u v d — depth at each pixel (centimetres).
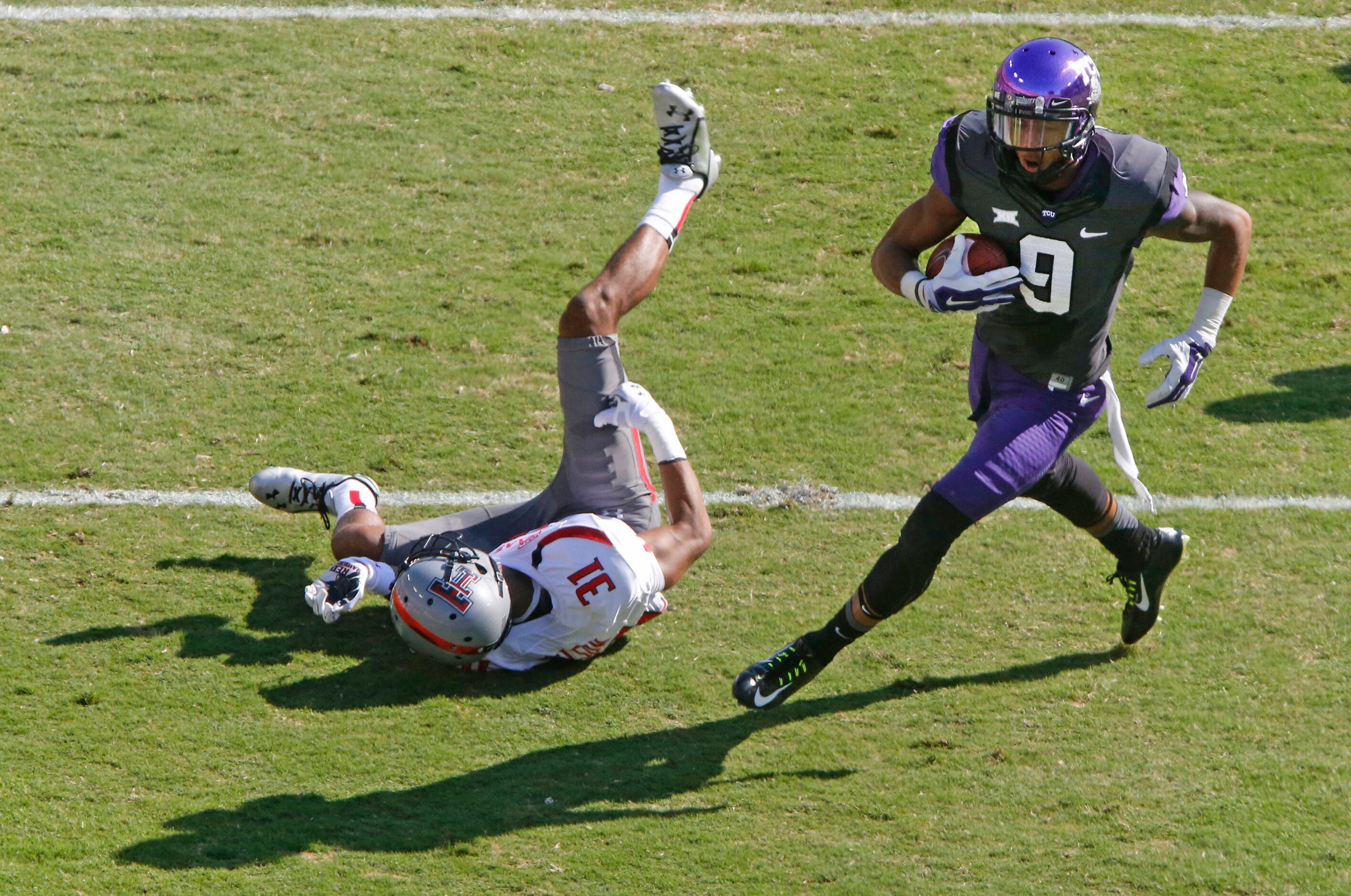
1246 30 3612
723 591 1897
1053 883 1395
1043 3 3725
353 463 2122
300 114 3114
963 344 2502
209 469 2086
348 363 2362
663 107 1811
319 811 1462
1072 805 1516
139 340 2372
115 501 1997
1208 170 3030
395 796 1495
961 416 2311
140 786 1479
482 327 2484
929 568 1537
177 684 1647
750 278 2666
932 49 3500
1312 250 2780
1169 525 2041
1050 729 1645
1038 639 1816
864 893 1377
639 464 1792
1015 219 1437
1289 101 3300
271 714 1611
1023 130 1357
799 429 2262
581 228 2789
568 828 1458
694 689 1706
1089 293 1466
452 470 2123
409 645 1670
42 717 1570
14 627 1722
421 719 1623
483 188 2903
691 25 3575
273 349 2381
